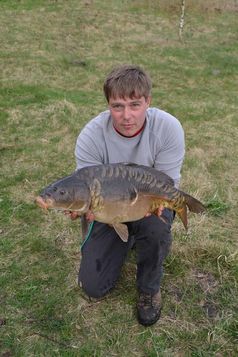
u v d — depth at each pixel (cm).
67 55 861
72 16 1105
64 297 312
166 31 1054
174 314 300
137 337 284
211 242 358
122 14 1154
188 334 285
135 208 242
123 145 270
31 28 1001
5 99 651
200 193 436
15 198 421
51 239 368
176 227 376
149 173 245
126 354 273
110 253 294
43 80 738
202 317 298
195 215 397
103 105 661
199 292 318
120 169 238
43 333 285
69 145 529
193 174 475
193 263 342
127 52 912
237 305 307
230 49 955
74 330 288
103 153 277
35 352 273
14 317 296
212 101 706
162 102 690
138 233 274
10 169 471
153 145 271
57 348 276
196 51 938
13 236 371
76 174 230
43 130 564
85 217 254
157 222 268
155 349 275
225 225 393
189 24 1110
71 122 584
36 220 391
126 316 298
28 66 788
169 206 255
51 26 1026
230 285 323
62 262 344
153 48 943
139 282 292
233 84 787
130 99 247
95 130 274
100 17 1119
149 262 280
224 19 1165
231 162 512
